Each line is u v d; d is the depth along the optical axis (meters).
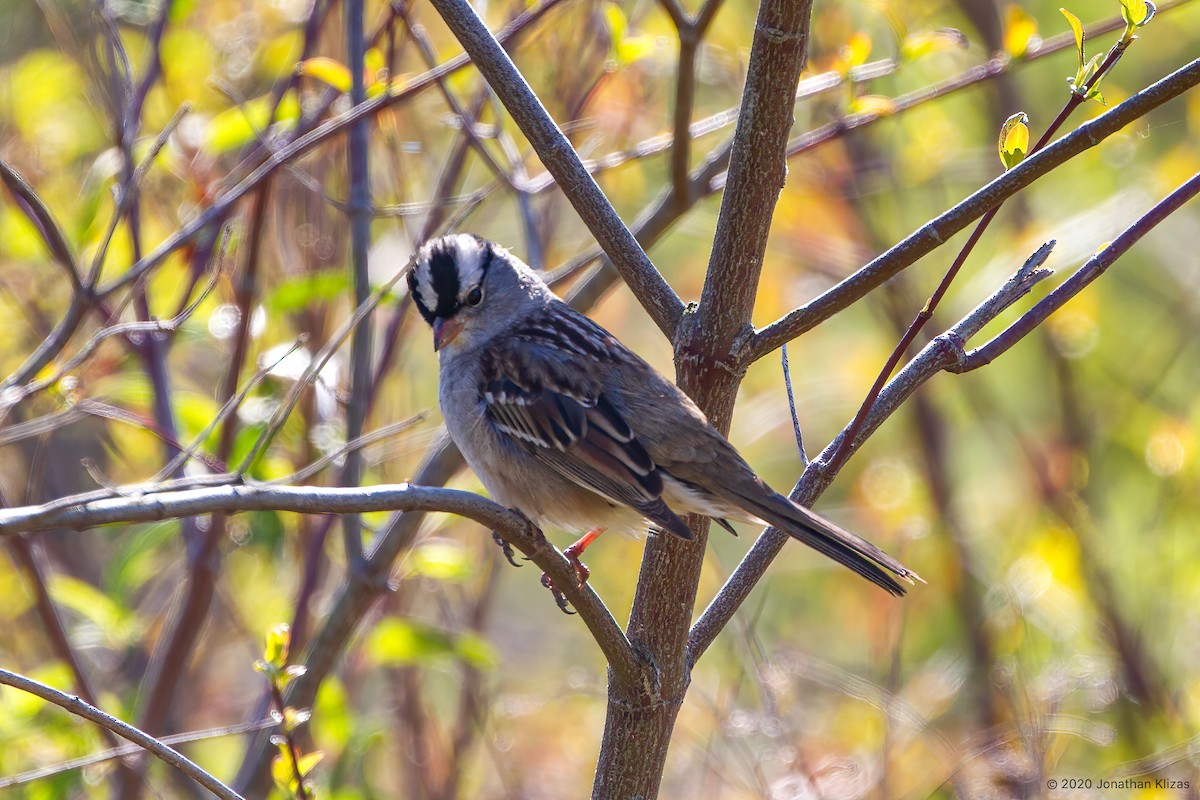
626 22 10.18
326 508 5.17
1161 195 13.04
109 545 13.02
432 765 11.41
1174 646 12.09
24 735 9.05
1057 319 13.09
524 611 14.52
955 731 11.45
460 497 5.53
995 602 11.70
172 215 10.59
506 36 8.88
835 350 14.55
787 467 14.53
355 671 11.32
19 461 11.75
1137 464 13.88
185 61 10.84
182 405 9.77
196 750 11.88
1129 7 5.64
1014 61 9.23
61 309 10.95
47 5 10.61
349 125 8.71
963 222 5.79
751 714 10.49
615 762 6.28
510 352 7.71
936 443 13.35
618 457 7.00
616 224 6.39
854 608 13.52
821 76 9.44
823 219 13.32
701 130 9.28
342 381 10.28
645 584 6.30
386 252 10.98
